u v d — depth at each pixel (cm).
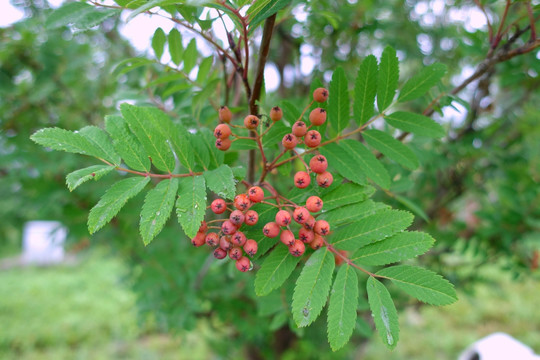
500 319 127
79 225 51
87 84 63
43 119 59
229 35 24
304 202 23
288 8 29
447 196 60
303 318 19
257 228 22
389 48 23
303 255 23
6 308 138
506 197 50
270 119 24
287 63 61
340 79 23
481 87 48
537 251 51
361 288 38
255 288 21
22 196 55
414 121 24
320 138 22
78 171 19
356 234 21
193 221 19
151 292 50
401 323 122
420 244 20
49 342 117
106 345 116
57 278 170
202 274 49
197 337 115
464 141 50
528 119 56
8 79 53
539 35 38
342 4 49
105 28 61
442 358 105
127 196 19
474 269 56
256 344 70
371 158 23
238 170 21
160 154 20
